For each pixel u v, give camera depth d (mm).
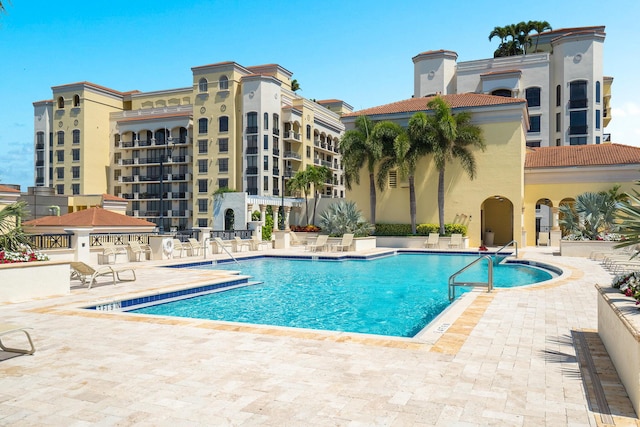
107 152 62812
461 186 30688
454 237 27734
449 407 4328
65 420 4074
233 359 5828
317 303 11992
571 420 4043
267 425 3967
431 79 52125
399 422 4016
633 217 6441
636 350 4172
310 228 33250
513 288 12023
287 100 58750
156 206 59812
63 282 11133
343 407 4336
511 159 29516
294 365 5578
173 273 15430
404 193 32375
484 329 7434
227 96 54094
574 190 30422
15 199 19266
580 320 8117
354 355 5984
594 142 47344
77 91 60844
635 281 5980
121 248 19750
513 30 57844
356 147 30922
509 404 4395
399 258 24203
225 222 43594
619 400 4480
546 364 5598
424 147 29297
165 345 6496
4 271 10008
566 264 18344
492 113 29969
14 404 4430
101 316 8531
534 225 31375
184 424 3994
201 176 55250
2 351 6211
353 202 29047
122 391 4750
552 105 49312
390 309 11242
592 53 47312
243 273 18109
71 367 5523
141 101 63500
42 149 65312
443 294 13367
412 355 5988
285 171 56469
